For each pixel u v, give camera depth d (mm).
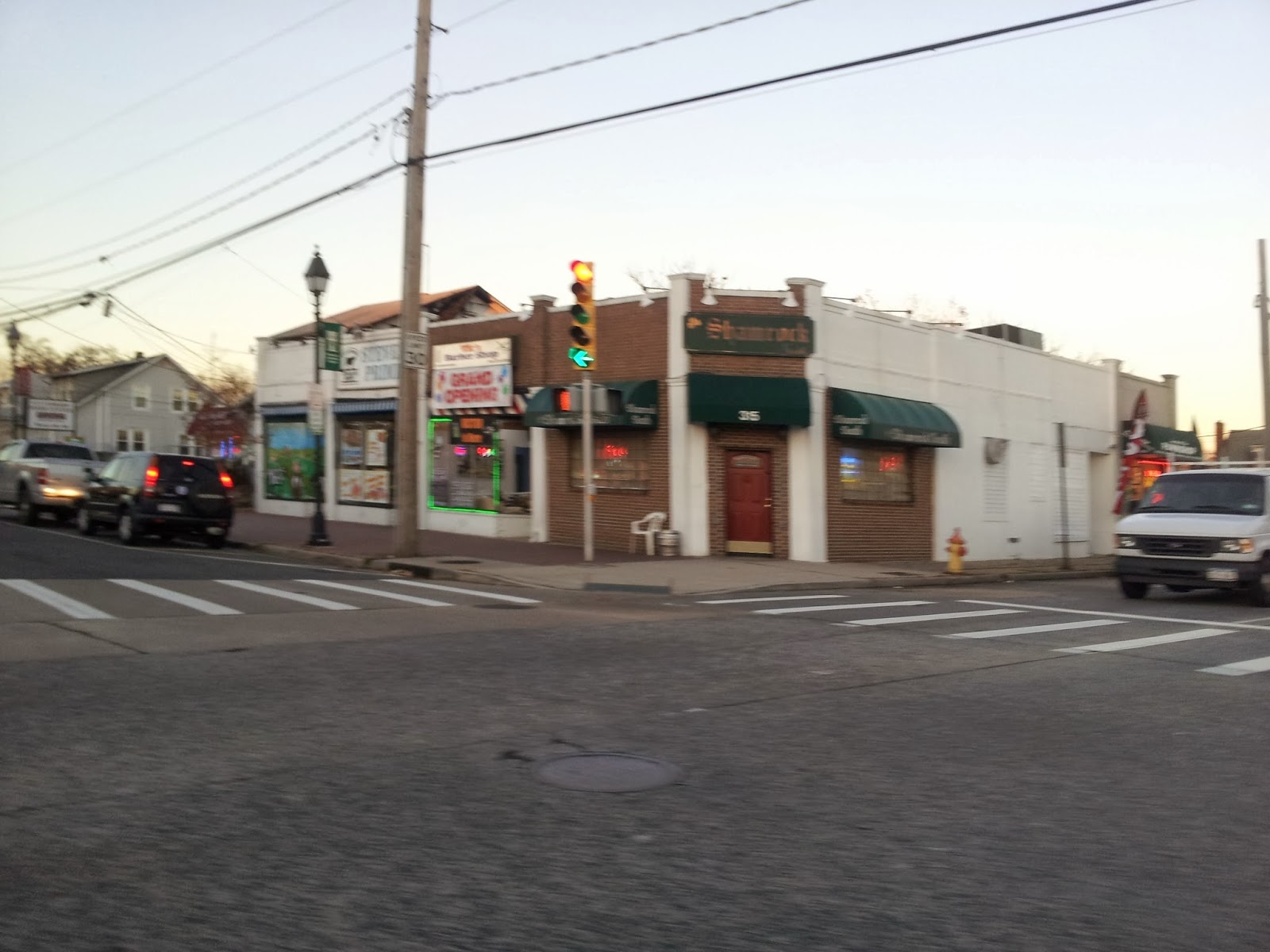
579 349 18609
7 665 8430
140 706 7164
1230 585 15578
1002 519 27766
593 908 4090
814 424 21531
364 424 28281
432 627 11234
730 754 6383
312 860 4500
